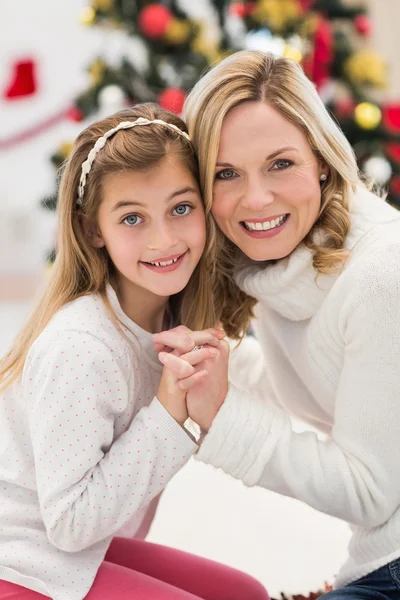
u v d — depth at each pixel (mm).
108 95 2977
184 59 2980
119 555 1512
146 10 2938
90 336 1244
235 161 1260
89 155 1282
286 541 2070
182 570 1487
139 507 1250
